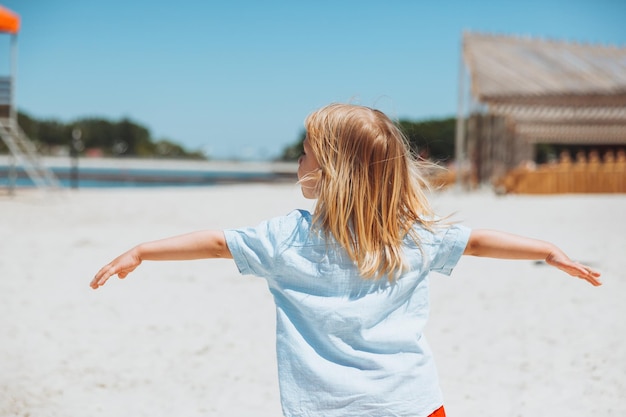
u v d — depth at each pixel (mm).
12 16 16891
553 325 5160
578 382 3963
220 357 4547
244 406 3717
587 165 21391
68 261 7891
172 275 7266
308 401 1775
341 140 1896
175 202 16531
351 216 1879
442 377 4121
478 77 20812
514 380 4043
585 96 19984
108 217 12766
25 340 4816
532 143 39438
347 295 1847
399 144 1937
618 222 11984
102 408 3652
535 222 11969
